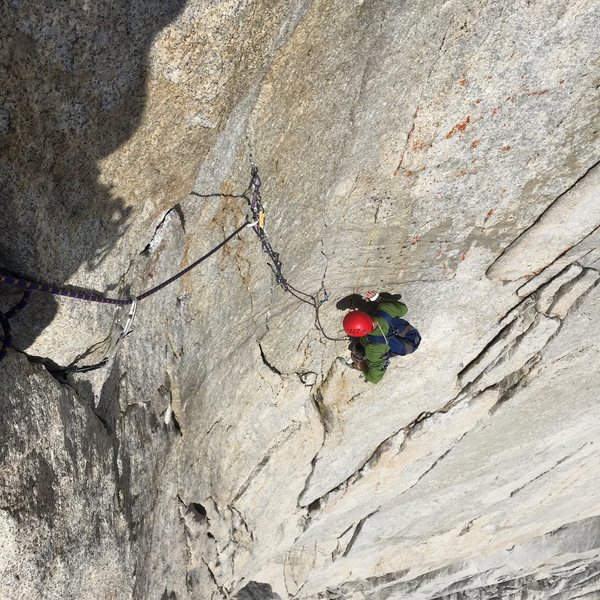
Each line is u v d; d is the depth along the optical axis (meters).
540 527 12.20
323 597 11.66
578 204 5.64
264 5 3.51
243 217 5.16
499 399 7.86
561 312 6.82
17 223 3.37
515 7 4.16
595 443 9.67
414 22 4.22
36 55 2.82
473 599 13.55
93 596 5.19
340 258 5.87
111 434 5.28
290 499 8.34
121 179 3.86
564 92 4.72
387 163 5.09
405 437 8.14
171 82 3.49
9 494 3.98
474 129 4.91
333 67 4.37
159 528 6.46
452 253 6.04
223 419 6.71
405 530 10.45
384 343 5.96
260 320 6.09
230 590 8.96
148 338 5.42
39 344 4.25
